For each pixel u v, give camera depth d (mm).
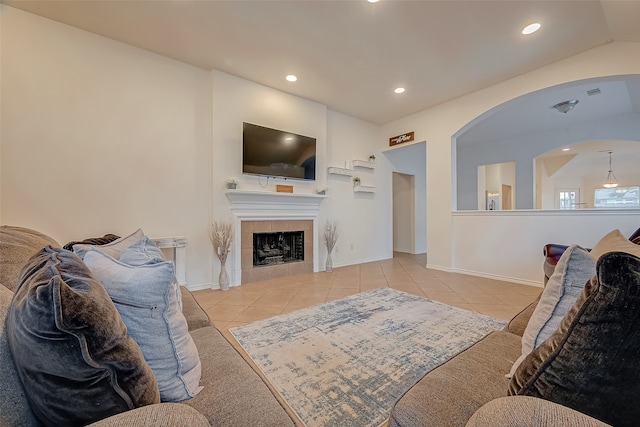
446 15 2527
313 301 3000
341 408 1352
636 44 2818
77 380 552
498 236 3969
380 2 2379
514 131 5836
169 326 841
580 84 3250
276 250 4230
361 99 4418
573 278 854
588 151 6957
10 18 2480
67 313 521
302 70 3539
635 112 4785
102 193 2900
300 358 1811
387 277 4109
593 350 546
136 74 3076
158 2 2389
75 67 2754
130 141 3049
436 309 2723
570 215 3371
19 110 2520
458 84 3893
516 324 1317
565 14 2504
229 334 2180
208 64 3418
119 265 896
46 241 1386
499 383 853
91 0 2375
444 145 4551
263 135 3859
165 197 3273
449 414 722
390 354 1854
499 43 2949
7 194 2480
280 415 755
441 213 4590
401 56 3197
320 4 2400
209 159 3578
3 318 597
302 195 4133
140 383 644
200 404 782
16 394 557
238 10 2475
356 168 5262
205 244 3557
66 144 2721
